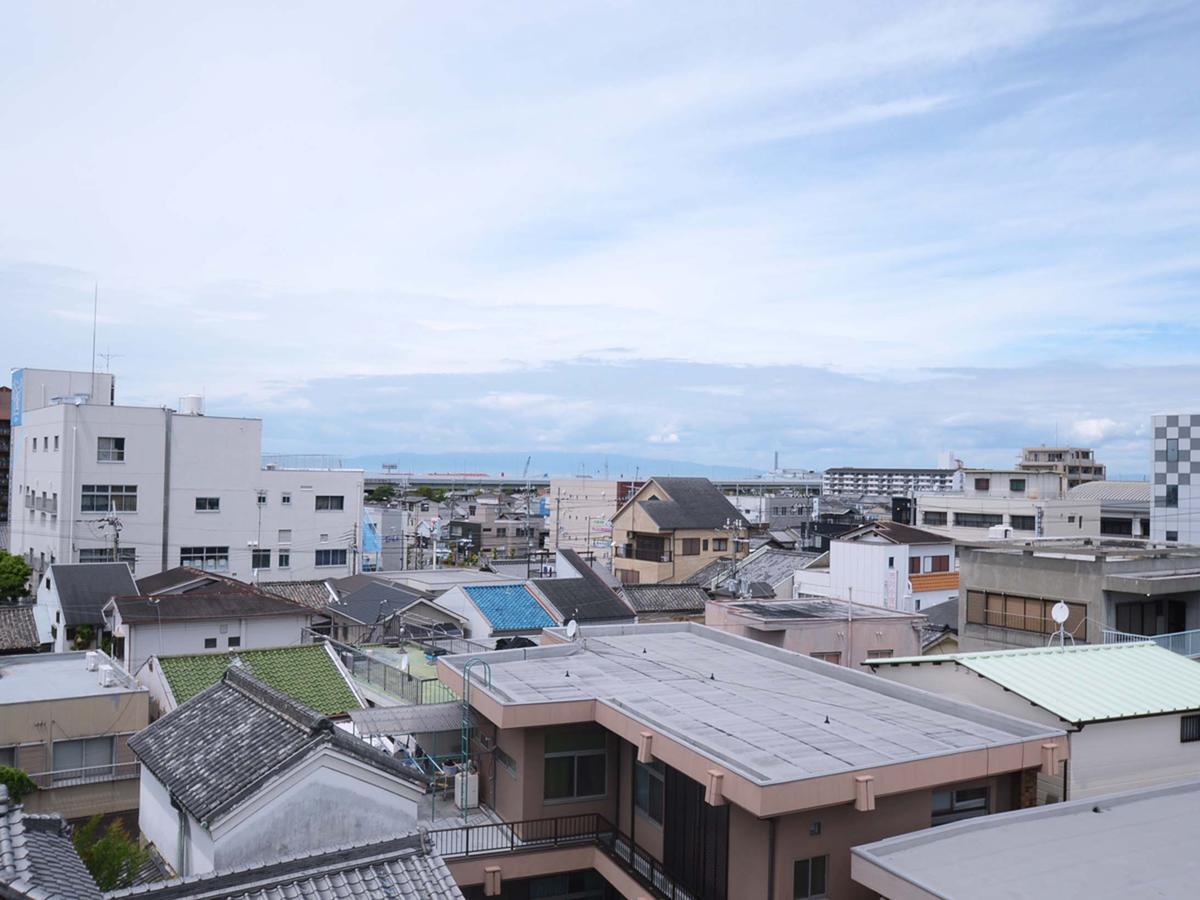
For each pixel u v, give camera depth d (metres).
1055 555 25.61
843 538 41.62
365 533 67.06
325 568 57.75
